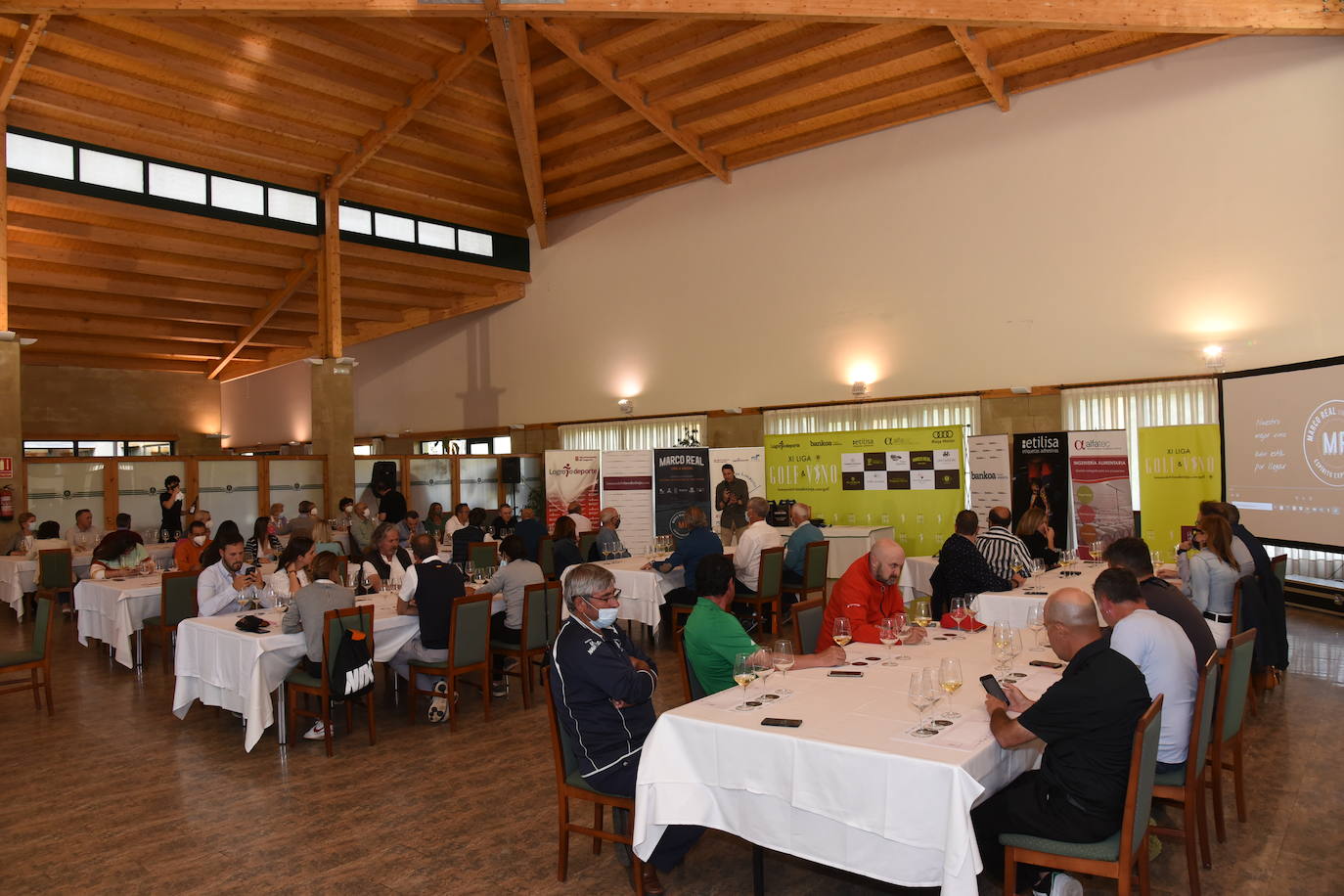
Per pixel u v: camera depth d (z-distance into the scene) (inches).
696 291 544.7
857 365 477.4
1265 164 358.9
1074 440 385.1
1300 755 186.7
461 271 590.9
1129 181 393.1
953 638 175.5
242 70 415.2
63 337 629.9
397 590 266.7
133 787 181.3
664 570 296.7
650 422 565.3
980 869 99.0
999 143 429.1
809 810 109.1
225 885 137.9
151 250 502.3
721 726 117.5
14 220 434.3
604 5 344.2
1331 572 334.0
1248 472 349.4
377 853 148.5
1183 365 380.2
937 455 423.5
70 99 406.0
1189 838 126.3
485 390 662.5
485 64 454.0
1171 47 374.0
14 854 150.9
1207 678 125.5
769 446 469.7
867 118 465.1
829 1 322.0
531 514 444.8
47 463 448.1
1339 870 135.1
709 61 430.9
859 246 476.7
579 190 575.5
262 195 491.5
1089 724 108.0
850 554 420.5
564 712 135.4
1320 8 293.4
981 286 435.2
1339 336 341.7
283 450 773.3
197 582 275.3
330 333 515.2
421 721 226.4
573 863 143.7
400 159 523.2
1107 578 135.2
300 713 209.2
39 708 240.5
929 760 101.3
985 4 313.4
